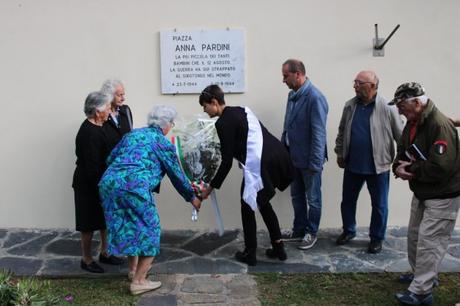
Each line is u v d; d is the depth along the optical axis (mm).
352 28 5312
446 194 3844
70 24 5254
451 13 5316
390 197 5570
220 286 4332
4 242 5164
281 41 5309
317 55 5336
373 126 4781
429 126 3820
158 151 4105
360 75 4730
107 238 4352
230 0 5246
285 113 5312
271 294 4223
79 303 4051
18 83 5320
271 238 4777
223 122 4461
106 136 4383
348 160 4969
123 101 4895
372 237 4961
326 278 4484
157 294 4199
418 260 3984
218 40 5285
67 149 5418
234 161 5445
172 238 5301
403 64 5375
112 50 5293
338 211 5543
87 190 4371
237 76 5332
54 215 5508
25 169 5441
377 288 4328
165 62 5297
